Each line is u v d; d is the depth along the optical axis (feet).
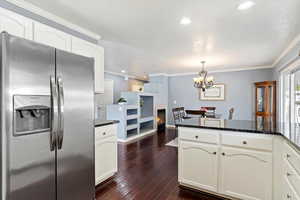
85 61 5.69
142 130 19.65
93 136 5.97
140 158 11.21
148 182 7.98
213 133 6.62
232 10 6.50
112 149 8.30
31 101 4.17
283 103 13.65
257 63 16.34
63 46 6.88
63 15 6.86
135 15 6.89
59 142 4.76
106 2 5.95
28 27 5.77
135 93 17.95
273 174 5.64
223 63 16.35
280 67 13.62
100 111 20.33
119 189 7.37
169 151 12.73
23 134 4.03
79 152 5.41
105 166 7.82
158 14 6.81
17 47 3.95
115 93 22.48
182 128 7.32
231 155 6.27
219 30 8.42
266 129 5.99
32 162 4.20
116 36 9.18
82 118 5.53
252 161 5.94
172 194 6.98
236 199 6.32
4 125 3.76
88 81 5.78
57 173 4.77
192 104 21.97
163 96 22.67
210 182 6.67
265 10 6.50
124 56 13.56
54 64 4.71
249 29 8.30
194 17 7.07
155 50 11.90
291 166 4.68
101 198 6.71
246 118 18.78
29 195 4.14
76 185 5.32
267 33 8.81
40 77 4.37
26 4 5.94
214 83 20.47
